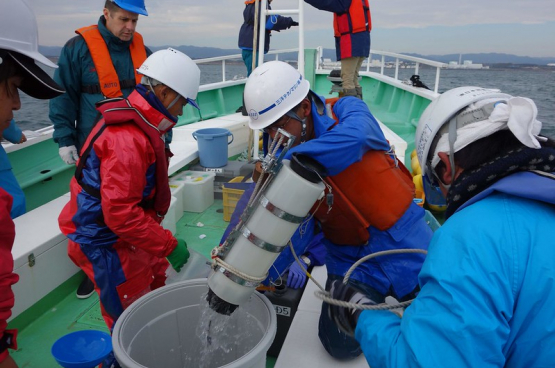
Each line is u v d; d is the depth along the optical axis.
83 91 2.81
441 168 1.01
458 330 0.74
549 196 0.78
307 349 1.78
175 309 1.58
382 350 0.90
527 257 0.76
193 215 3.66
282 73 1.49
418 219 1.65
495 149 0.88
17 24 1.03
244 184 3.39
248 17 5.18
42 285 2.38
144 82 1.78
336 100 1.86
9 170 2.57
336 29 5.05
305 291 2.14
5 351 1.07
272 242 1.19
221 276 1.23
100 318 2.41
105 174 1.65
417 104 5.99
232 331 1.57
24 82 1.16
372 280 1.66
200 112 5.80
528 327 0.76
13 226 1.08
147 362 1.53
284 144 1.23
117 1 2.63
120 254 1.85
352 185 1.51
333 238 1.71
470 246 0.78
